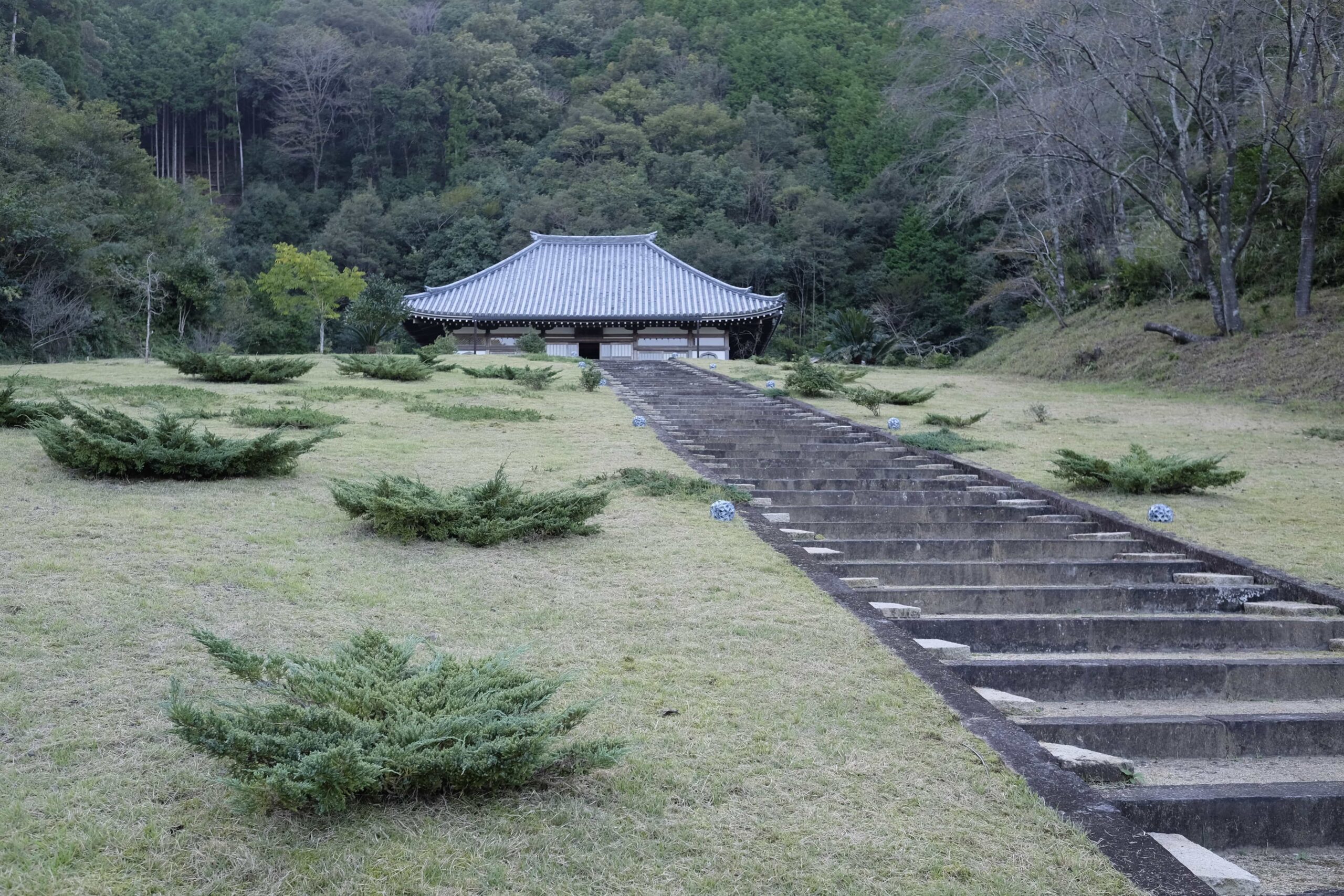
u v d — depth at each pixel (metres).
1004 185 35.22
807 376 19.16
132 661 4.70
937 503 9.98
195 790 3.68
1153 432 15.37
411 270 70.50
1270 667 5.64
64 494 7.67
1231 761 4.86
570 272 46.19
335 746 3.48
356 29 85.50
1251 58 24.48
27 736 3.96
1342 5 21.81
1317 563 7.68
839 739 4.37
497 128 82.31
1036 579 7.50
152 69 80.75
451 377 21.12
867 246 68.69
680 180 73.69
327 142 84.25
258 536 6.86
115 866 3.21
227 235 69.81
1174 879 3.42
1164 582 7.62
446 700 3.93
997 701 5.02
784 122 78.56
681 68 86.06
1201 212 28.02
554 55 94.12
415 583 6.14
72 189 39.94
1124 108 28.23
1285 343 22.61
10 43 57.28
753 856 3.45
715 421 15.30
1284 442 14.43
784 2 94.50
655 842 3.50
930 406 18.73
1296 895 3.68
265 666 4.16
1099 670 5.49
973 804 3.88
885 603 6.50
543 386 19.27
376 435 11.91
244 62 82.44
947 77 39.47
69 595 5.42
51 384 15.87
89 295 34.31
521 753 3.65
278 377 17.83
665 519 8.27
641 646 5.33
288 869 3.22
